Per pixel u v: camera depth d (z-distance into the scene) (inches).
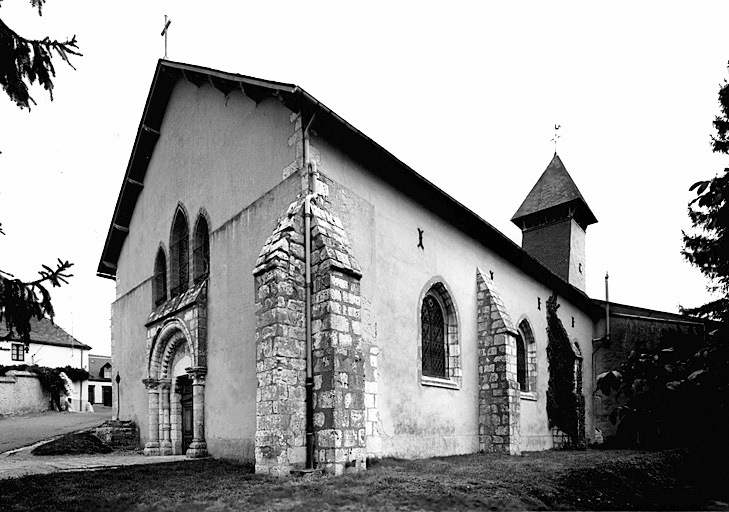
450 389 544.4
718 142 672.4
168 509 263.6
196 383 490.0
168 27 616.7
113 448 605.6
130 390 661.3
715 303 547.8
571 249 1127.6
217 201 517.0
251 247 457.7
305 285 392.8
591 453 607.5
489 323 601.6
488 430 579.8
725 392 439.2
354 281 404.2
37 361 1533.0
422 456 486.6
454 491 306.7
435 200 556.1
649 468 480.4
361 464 376.8
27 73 273.9
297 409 371.6
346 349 382.6
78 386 1568.7
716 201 387.2
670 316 957.8
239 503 272.1
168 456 521.0
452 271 577.9
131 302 684.7
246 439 430.6
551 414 767.7
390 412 456.1
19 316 275.4
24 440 756.6
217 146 529.7
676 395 478.9
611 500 378.6
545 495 336.5
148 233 655.8
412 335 498.9
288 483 321.4
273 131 453.4
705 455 532.1
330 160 437.1
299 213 404.8
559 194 1155.9
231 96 517.0
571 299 907.4
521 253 701.3
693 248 744.3
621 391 508.1
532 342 741.9
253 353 435.5
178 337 547.2
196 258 546.3
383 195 490.6
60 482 336.2
